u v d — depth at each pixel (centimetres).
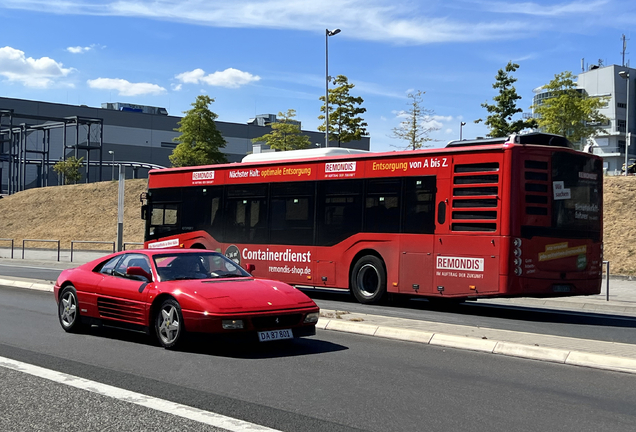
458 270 1359
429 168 1427
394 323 1073
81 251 3909
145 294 907
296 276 1662
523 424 546
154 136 11169
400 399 625
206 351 876
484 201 1330
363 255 1548
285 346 923
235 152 11619
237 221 1802
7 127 8919
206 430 516
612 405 616
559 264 1333
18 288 1747
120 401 607
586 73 9962
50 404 595
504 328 1182
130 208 5066
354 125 4481
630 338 1084
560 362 824
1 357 818
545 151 1330
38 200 5584
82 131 10456
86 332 1037
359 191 1553
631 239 2594
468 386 686
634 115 9769
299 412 573
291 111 6234
